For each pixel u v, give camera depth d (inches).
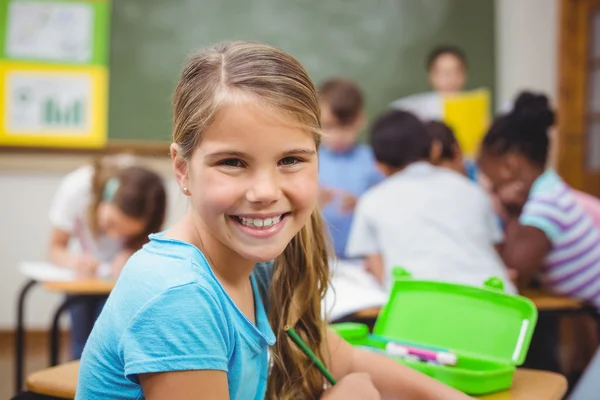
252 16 155.5
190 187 32.4
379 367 42.4
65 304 85.7
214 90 30.8
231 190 30.5
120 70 152.6
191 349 29.9
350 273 81.0
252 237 31.2
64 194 104.3
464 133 153.5
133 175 95.1
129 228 93.9
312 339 41.6
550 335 88.2
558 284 82.0
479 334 47.9
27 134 151.3
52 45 151.5
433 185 83.2
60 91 151.6
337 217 117.5
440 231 80.5
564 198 80.6
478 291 49.1
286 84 30.9
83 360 33.3
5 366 137.3
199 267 31.6
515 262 80.0
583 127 150.7
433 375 44.6
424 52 157.5
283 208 31.4
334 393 39.2
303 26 156.4
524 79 156.1
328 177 120.3
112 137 152.6
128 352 29.9
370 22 157.1
